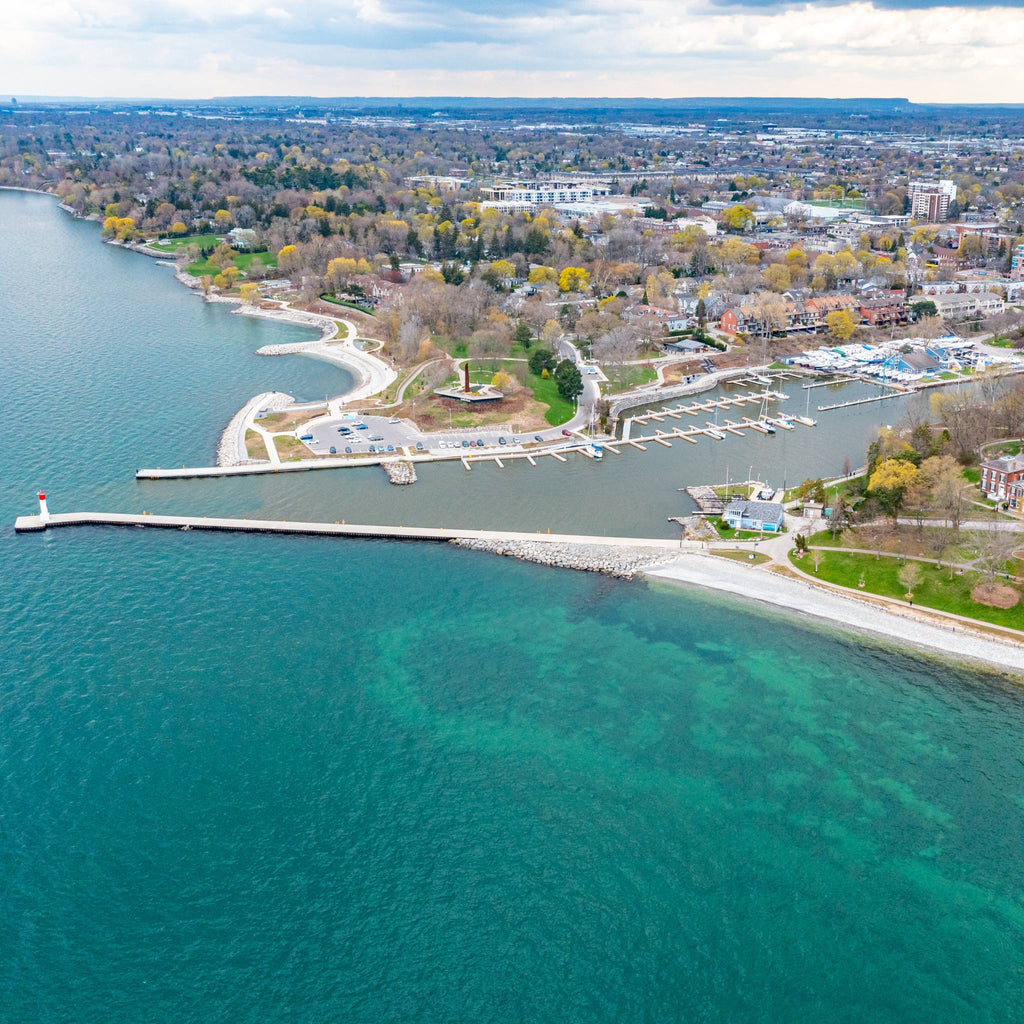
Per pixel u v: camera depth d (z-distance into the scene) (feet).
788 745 583.58
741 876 494.59
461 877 490.08
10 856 492.95
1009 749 581.12
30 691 615.57
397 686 629.10
